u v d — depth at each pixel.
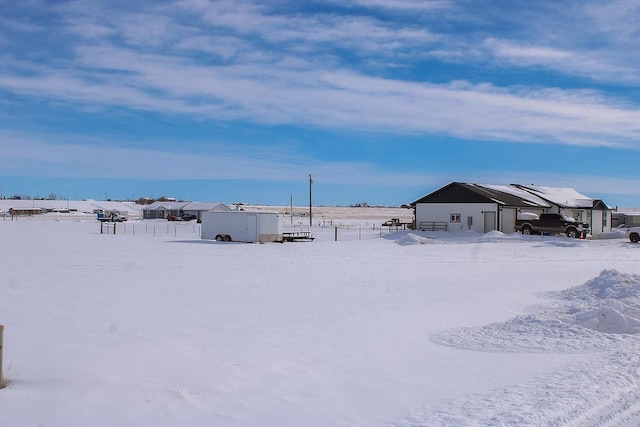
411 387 7.92
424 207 57.34
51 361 9.16
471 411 6.75
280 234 47.06
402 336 11.30
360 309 14.59
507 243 44.53
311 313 13.99
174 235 57.00
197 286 19.05
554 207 60.78
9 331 11.70
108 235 56.09
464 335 11.30
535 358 9.62
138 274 22.59
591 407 7.02
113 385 7.88
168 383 8.01
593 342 10.60
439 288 18.77
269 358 9.44
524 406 6.91
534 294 17.23
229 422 6.55
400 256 32.56
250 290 18.16
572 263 28.61
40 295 16.91
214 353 9.75
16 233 57.34
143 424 6.46
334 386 7.97
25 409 6.89
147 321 12.86
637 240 46.81
